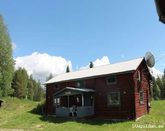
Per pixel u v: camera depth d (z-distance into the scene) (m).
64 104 36.38
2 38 43.69
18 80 72.94
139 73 30.94
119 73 29.50
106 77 31.39
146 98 32.12
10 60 44.41
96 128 24.06
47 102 39.00
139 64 30.31
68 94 33.00
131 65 30.61
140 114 29.00
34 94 93.38
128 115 28.31
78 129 23.88
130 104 28.41
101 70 34.12
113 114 29.80
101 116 31.11
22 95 72.62
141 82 30.97
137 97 29.00
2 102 47.97
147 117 28.56
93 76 32.50
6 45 44.03
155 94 66.62
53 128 25.28
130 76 29.00
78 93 31.53
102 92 31.55
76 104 34.91
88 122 28.02
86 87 33.75
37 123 29.33
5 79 43.03
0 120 33.56
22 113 38.72
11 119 33.66
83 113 30.58
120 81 29.88
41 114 38.09
